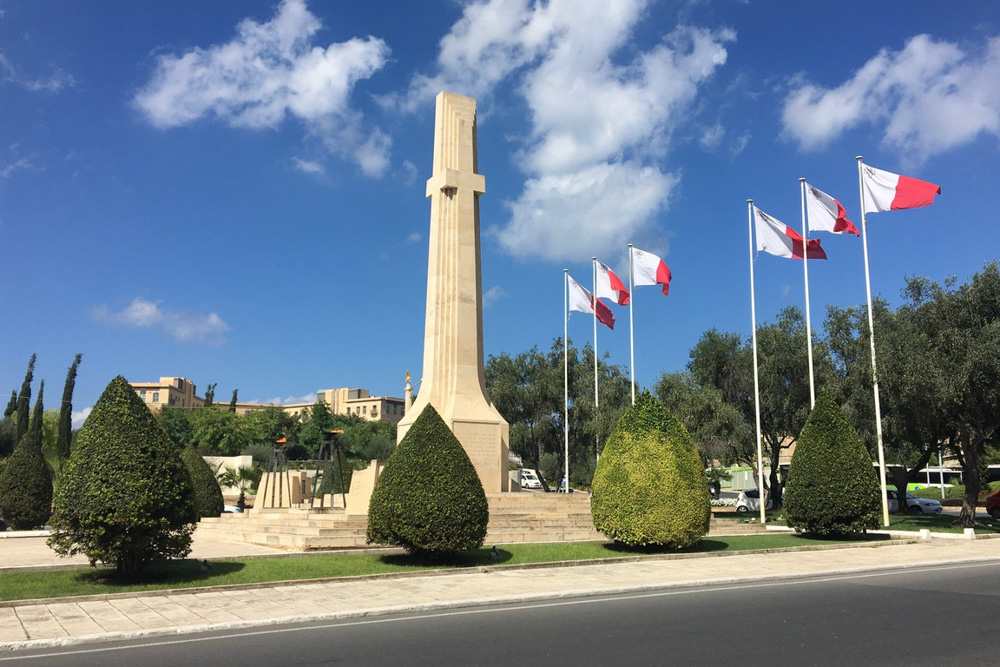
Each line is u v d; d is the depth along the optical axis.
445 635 10.88
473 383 28.47
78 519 14.25
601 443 43.94
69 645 10.34
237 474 48.75
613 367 52.44
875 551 22.69
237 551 19.77
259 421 86.00
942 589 15.63
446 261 29.08
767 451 50.09
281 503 30.38
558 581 15.98
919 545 24.44
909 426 31.48
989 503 38.28
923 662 9.32
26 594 13.45
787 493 25.83
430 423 18.33
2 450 56.88
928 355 28.05
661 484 20.44
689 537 20.50
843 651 9.91
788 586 16.11
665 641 10.49
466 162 29.98
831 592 15.17
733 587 15.91
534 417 52.41
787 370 41.88
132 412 14.97
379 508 17.77
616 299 35.22
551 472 56.91
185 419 79.88
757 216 31.55
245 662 9.29
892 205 27.95
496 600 13.72
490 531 22.16
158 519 14.55
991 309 29.48
